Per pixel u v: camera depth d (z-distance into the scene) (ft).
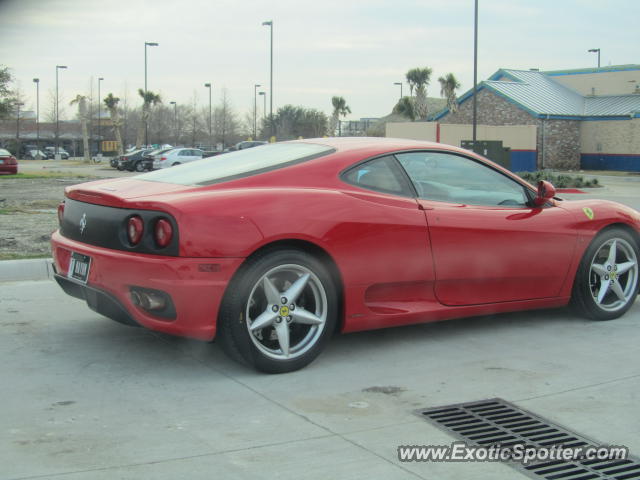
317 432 10.14
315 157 13.61
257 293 12.38
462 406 11.28
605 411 11.15
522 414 10.98
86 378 12.35
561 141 115.44
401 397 11.65
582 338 15.33
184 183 12.96
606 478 8.93
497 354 14.11
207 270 11.60
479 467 9.12
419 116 153.79
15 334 15.03
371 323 13.52
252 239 11.86
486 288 14.92
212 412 10.86
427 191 14.29
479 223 14.43
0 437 9.80
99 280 12.30
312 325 12.92
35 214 38.22
